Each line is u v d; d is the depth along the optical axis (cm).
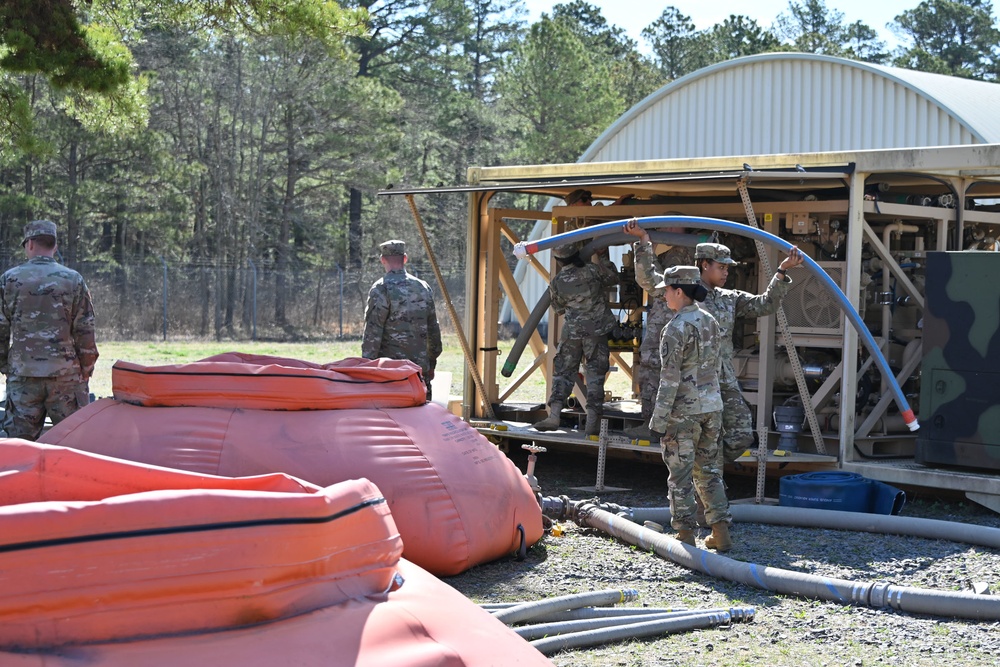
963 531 670
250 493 303
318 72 3316
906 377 873
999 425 751
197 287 3319
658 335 844
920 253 897
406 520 553
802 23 6662
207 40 3303
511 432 923
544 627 474
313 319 3250
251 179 3409
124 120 1298
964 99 1897
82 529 276
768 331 873
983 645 479
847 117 2014
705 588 570
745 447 668
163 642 278
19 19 1060
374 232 3875
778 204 870
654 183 833
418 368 618
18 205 2911
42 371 732
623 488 855
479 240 1022
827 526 711
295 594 305
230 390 565
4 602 264
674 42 5706
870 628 504
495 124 4203
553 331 1035
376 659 291
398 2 4231
